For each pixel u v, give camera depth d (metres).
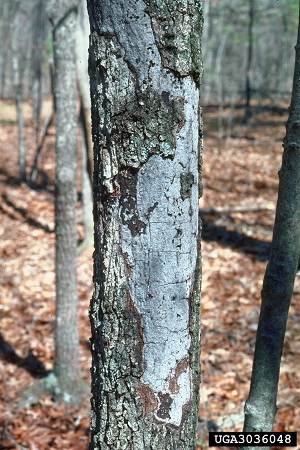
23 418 4.82
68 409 4.93
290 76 24.86
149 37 1.57
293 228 2.08
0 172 14.57
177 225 1.70
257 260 7.40
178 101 1.63
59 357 5.02
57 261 4.89
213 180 11.95
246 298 6.44
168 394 1.79
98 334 1.81
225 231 8.52
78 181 12.90
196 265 1.80
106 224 1.73
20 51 25.55
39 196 11.76
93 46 1.65
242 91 22.45
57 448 4.38
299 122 1.98
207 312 6.16
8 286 7.25
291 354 5.19
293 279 2.16
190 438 1.87
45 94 29.86
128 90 1.61
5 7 20.59
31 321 6.43
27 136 20.86
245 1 18.19
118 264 1.72
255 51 24.27
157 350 1.75
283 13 14.95
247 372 5.03
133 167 1.65
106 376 1.80
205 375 5.01
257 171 12.69
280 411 4.36
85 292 6.99
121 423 1.80
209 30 19.86
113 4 1.56
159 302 1.72
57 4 4.50
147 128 1.62
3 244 8.78
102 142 1.68
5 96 32.50
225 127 19.81
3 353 5.84
